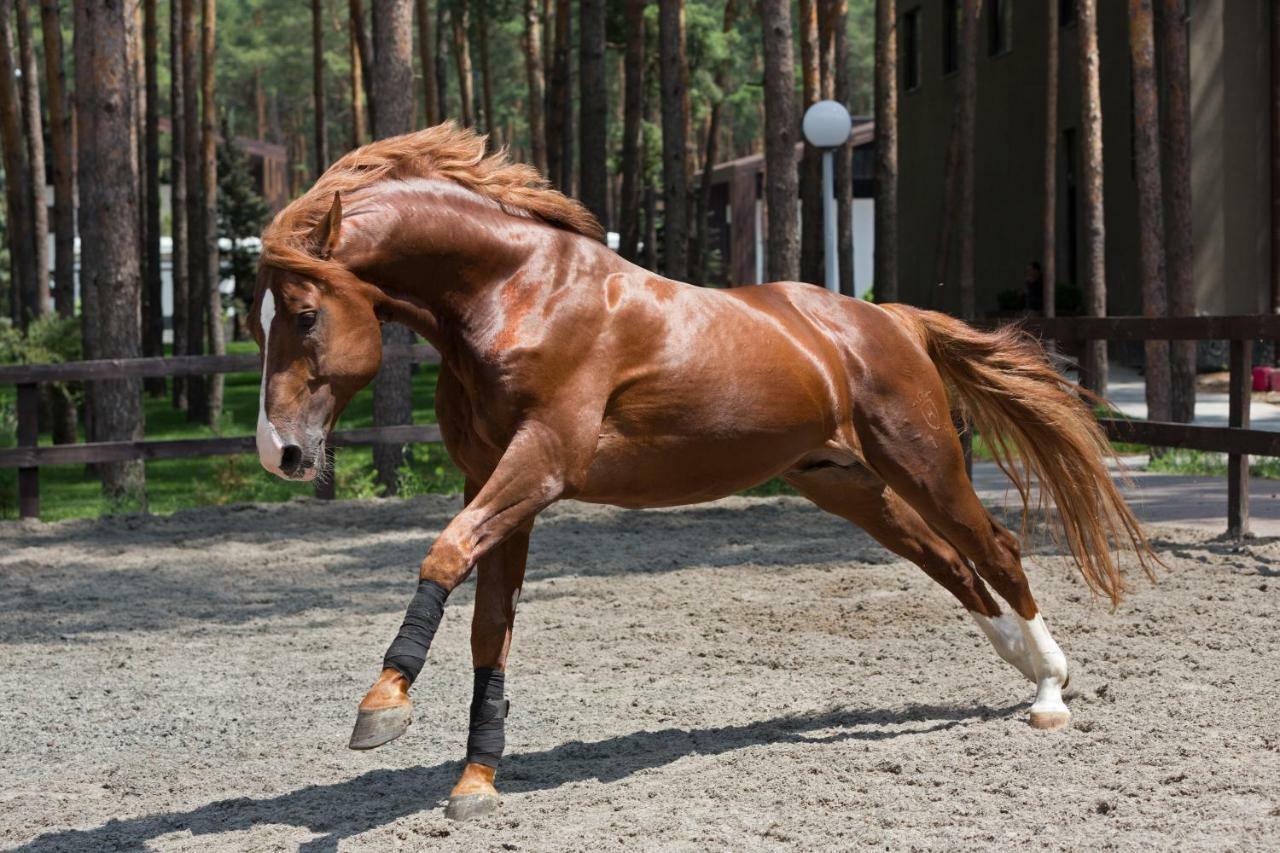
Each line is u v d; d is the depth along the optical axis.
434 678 7.09
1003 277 33.62
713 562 10.07
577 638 7.81
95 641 8.21
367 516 12.97
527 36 36.22
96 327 19.02
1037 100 31.58
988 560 5.64
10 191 25.11
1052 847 4.16
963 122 24.47
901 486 5.56
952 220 26.61
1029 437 5.96
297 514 13.16
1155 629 7.29
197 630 8.45
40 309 25.38
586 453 4.65
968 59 24.33
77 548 11.71
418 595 4.29
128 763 5.81
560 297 4.70
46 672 7.48
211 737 6.16
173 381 30.83
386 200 4.61
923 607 8.21
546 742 5.83
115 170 15.41
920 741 5.36
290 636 8.23
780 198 16.72
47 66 24.36
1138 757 5.02
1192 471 14.20
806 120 12.97
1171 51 19.69
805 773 5.01
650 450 4.88
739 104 59.00
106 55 15.30
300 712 6.54
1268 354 26.23
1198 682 6.17
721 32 44.31
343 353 4.46
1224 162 26.14
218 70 83.19
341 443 13.93
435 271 4.66
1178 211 19.44
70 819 5.07
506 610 4.86
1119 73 28.25
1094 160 21.44
